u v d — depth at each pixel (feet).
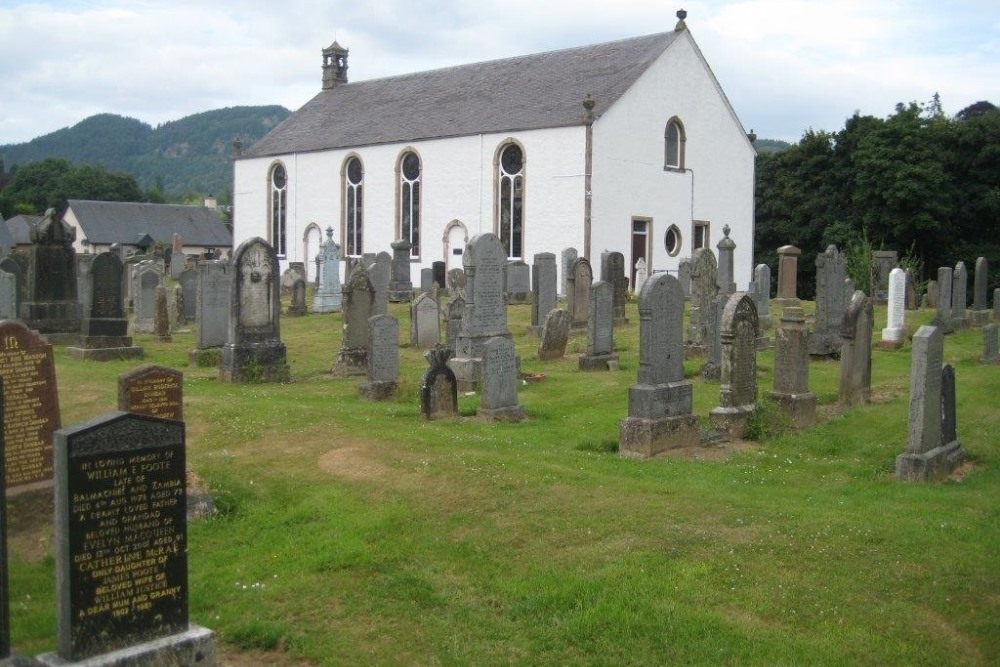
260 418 45.98
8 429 31.50
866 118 188.75
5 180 449.06
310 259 193.98
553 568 28.73
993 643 24.64
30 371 32.09
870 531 31.22
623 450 43.96
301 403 54.29
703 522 32.14
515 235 155.43
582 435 47.44
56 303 77.25
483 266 63.00
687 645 24.31
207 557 30.60
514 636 25.25
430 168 168.04
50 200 397.60
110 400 50.65
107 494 21.70
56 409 32.86
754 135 176.35
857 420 49.85
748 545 30.01
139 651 21.90
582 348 77.15
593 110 145.48
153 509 22.52
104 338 72.59
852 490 38.45
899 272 76.33
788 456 44.09
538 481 36.24
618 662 23.82
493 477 36.50
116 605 21.94
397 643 24.99
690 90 161.89
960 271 90.48
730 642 24.39
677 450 44.45
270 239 202.28
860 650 24.03
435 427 46.88
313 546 30.94
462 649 24.58
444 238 166.50
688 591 26.99
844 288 72.49
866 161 174.81
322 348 83.10
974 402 53.98
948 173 176.14
